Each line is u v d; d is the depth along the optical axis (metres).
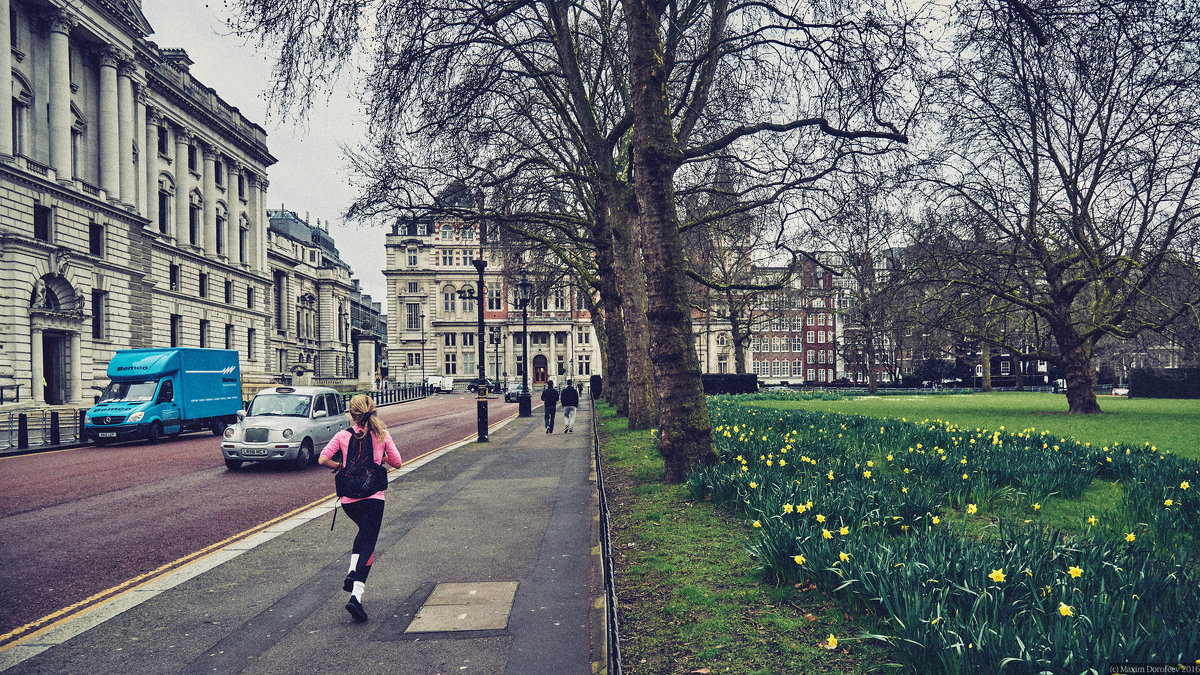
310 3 10.62
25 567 7.14
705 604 4.78
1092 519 5.84
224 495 11.60
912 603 3.74
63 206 39.66
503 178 18.22
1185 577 4.16
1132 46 9.26
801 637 4.14
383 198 17.28
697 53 13.66
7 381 35.09
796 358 102.25
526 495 10.76
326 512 9.82
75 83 43.72
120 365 22.17
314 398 15.98
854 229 14.65
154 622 5.36
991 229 23.56
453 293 106.44
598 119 20.41
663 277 9.91
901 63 10.28
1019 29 9.68
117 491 12.09
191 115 58.84
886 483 7.68
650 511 7.89
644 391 18.95
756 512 6.70
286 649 4.79
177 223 56.81
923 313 27.00
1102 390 65.38
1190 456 11.55
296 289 93.06
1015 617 3.60
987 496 7.37
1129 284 24.20
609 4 18.70
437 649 4.73
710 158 15.43
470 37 13.92
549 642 4.80
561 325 103.44
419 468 14.27
